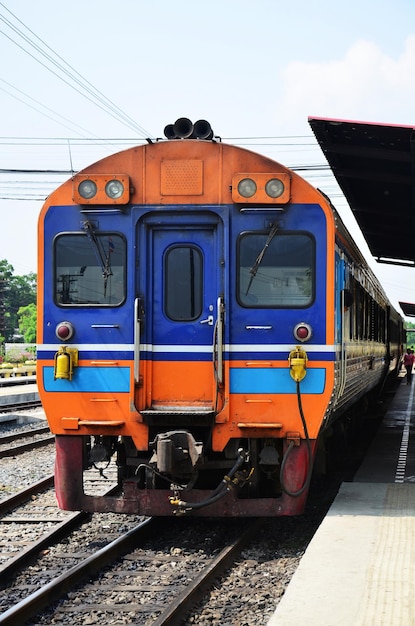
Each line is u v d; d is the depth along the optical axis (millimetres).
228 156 7629
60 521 8422
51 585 5820
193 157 7660
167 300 7680
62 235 7773
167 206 7652
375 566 5699
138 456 7805
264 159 7590
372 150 10266
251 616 5527
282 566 6734
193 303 7656
